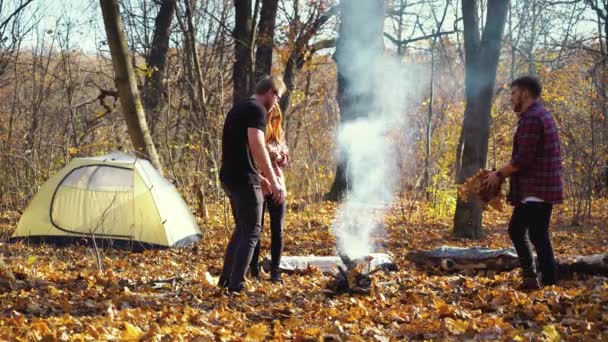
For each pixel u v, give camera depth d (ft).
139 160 34.83
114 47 39.75
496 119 70.33
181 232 34.24
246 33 64.39
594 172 54.90
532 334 14.74
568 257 23.88
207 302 18.74
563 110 64.39
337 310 17.52
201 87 48.78
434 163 68.95
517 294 19.03
